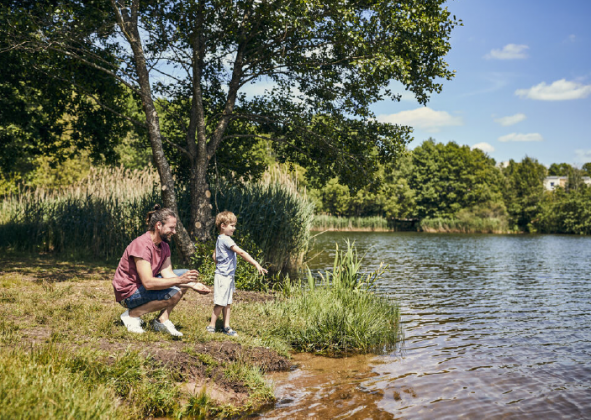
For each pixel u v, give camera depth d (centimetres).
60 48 1023
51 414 267
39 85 1267
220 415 372
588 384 480
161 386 378
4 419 253
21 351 357
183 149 1157
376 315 723
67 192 1592
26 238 1388
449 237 4291
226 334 536
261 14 1048
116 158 1498
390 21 1020
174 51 1142
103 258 1283
